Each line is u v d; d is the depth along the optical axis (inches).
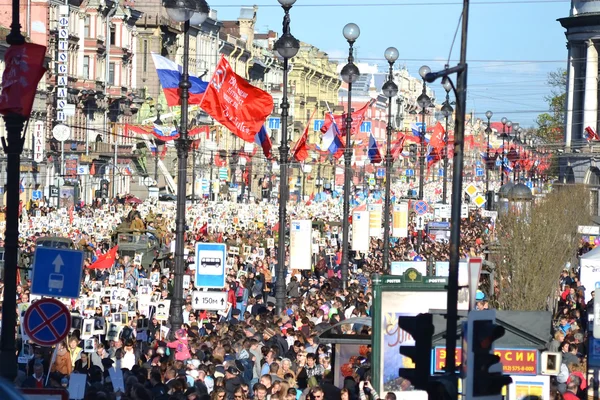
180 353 1941.4
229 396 1684.3
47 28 7263.8
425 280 1651.1
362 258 4547.2
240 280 3144.7
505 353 1539.1
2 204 6565.0
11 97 1530.5
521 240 3265.3
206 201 6515.8
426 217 5654.5
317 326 2241.6
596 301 1727.4
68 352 1862.7
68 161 7180.1
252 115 2637.8
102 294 2466.8
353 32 3430.1
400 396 1630.2
